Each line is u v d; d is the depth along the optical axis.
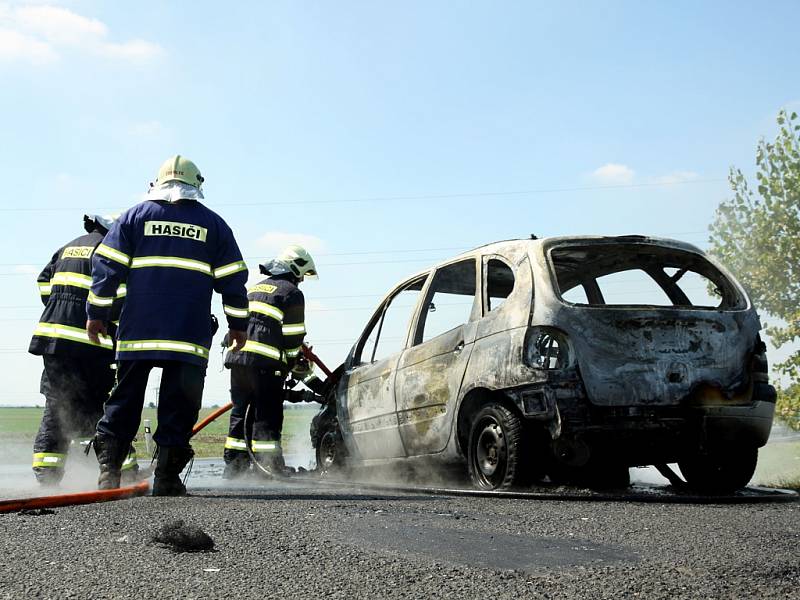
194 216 5.46
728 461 5.58
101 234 6.80
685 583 2.60
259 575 2.66
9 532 3.42
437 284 6.52
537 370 5.14
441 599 2.41
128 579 2.61
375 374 6.94
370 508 4.29
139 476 6.52
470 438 5.62
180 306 5.32
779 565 2.84
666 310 5.26
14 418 62.19
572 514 4.14
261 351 8.02
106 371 6.67
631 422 5.11
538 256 5.48
